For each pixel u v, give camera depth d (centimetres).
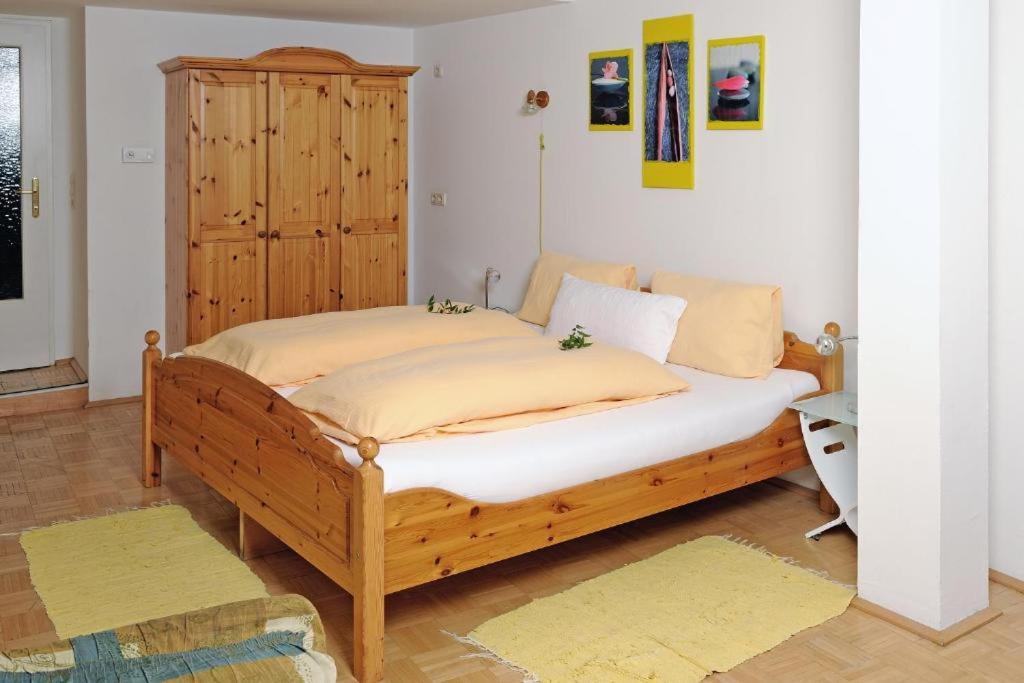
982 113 309
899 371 317
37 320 638
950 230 303
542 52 555
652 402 391
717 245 467
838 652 306
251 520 371
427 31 646
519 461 324
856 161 406
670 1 475
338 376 369
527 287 585
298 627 214
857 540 359
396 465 307
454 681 288
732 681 289
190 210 545
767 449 400
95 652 201
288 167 573
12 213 623
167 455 500
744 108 446
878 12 308
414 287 688
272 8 564
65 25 621
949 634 314
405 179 616
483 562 318
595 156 528
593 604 334
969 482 320
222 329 563
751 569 361
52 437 525
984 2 306
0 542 385
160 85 581
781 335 435
